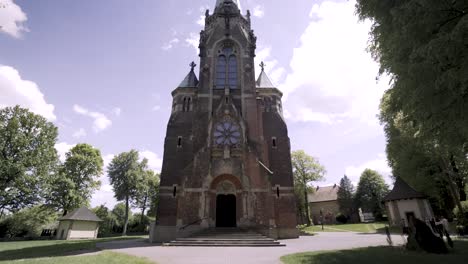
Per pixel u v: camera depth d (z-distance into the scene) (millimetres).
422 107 11945
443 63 10000
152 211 72125
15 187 39312
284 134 37812
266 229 28891
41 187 42094
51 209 51719
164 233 31328
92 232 53250
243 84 37406
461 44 9297
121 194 62375
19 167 39250
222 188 31438
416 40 11367
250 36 41562
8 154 40938
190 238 25188
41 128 44156
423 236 15844
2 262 12781
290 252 17562
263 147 34000
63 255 17312
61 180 50875
